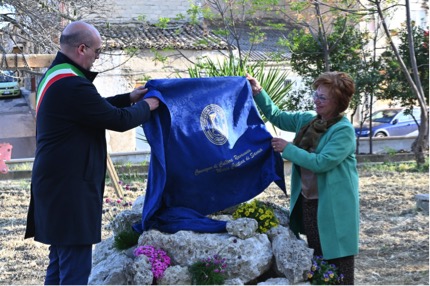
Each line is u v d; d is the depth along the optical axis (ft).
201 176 16.92
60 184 14.83
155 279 16.02
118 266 16.62
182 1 81.25
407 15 50.31
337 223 15.69
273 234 16.87
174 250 16.30
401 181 42.70
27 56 33.40
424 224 29.35
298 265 15.62
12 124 87.97
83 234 14.88
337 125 15.83
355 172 16.14
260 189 17.52
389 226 29.30
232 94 17.47
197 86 17.03
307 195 16.29
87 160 14.97
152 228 16.80
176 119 16.61
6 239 28.35
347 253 15.72
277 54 57.67
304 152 15.69
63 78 14.83
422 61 57.62
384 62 60.29
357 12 56.34
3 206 36.17
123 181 43.83
